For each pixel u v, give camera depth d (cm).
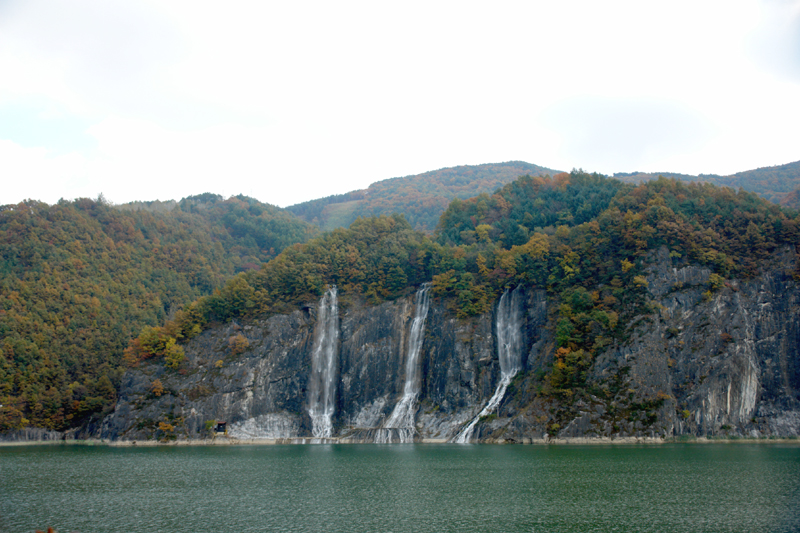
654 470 10325
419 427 17600
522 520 7138
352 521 7175
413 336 19662
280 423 18338
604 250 18562
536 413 15462
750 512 7288
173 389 18325
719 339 15825
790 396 15600
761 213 17988
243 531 6769
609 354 15712
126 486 9650
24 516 7562
